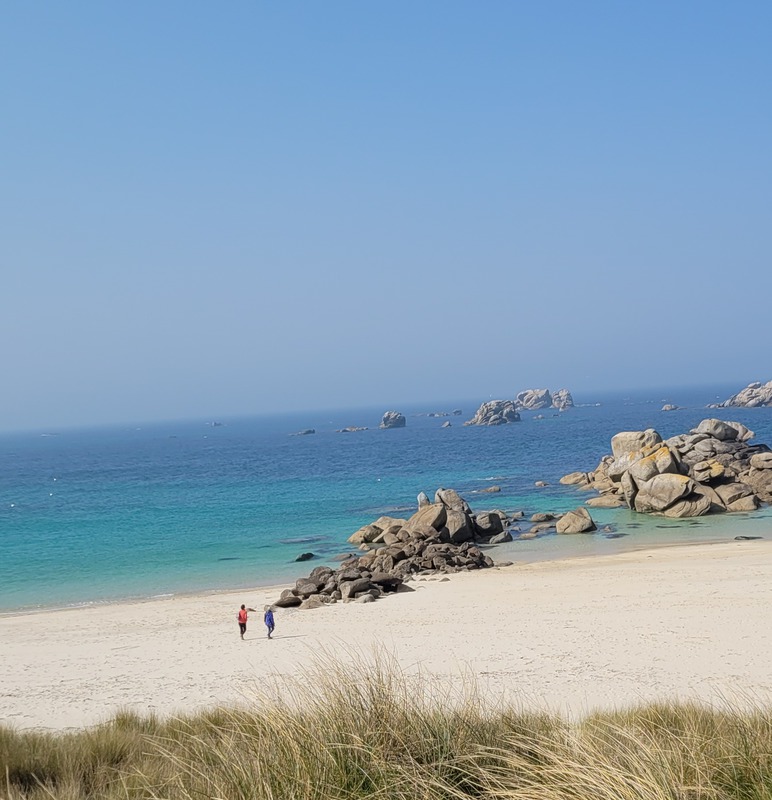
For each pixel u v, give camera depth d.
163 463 159.25
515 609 29.58
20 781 8.48
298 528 60.66
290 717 6.71
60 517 74.19
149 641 27.61
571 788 5.20
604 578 35.72
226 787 5.56
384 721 6.45
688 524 53.44
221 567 46.28
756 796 5.13
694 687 17.56
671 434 142.00
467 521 52.19
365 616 29.91
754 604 27.66
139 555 51.22
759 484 61.50
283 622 29.78
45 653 26.50
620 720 10.77
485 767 5.90
